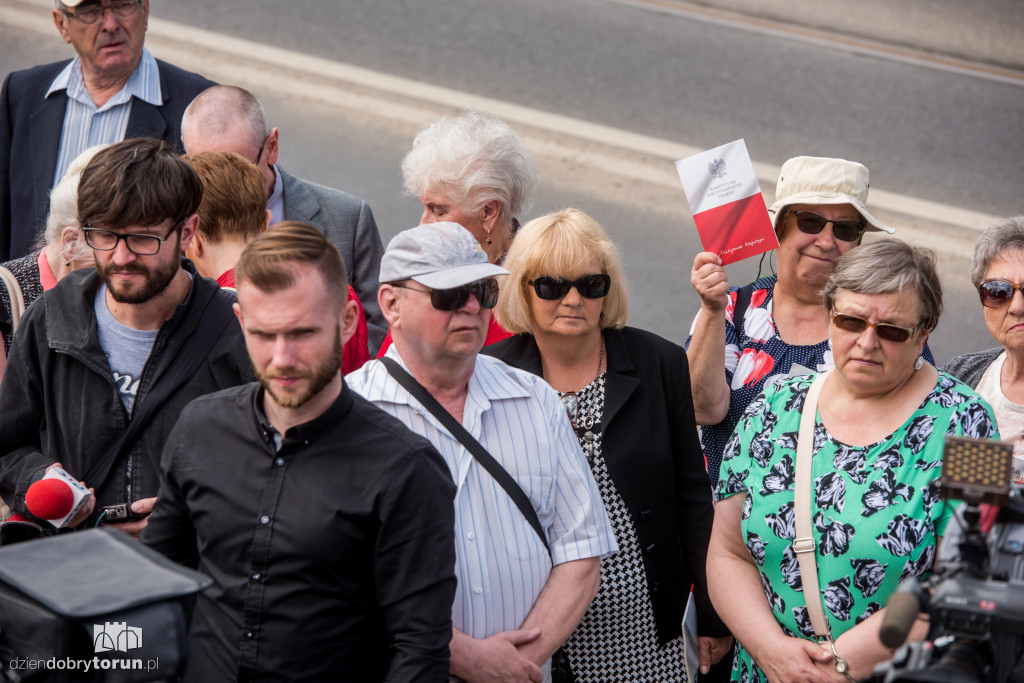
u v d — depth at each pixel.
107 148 6.57
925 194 18.33
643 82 21.00
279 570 5.51
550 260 7.32
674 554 7.62
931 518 6.25
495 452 6.54
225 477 5.66
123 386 6.81
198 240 7.73
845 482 6.45
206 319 6.89
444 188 8.47
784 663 6.41
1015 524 5.06
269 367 5.42
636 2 23.83
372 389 6.55
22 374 6.94
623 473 7.43
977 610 4.50
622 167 18.70
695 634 7.59
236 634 5.56
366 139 19.09
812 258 8.33
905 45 22.70
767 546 6.62
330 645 5.55
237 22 22.31
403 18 22.73
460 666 6.17
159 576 4.31
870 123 20.12
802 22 23.34
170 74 11.71
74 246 7.85
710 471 8.52
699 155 7.86
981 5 24.09
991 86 21.48
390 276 6.47
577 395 7.62
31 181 11.30
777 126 19.91
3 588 4.26
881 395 6.60
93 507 6.67
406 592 5.53
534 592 6.51
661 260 16.78
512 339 7.94
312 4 23.11
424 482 5.58
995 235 8.20
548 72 21.20
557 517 6.75
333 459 5.59
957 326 15.74
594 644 7.44
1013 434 8.24
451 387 6.62
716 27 23.02
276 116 19.45
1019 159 19.42
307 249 5.46
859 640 6.23
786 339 8.52
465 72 21.09
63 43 21.06
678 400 7.70
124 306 6.75
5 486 6.91
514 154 8.66
